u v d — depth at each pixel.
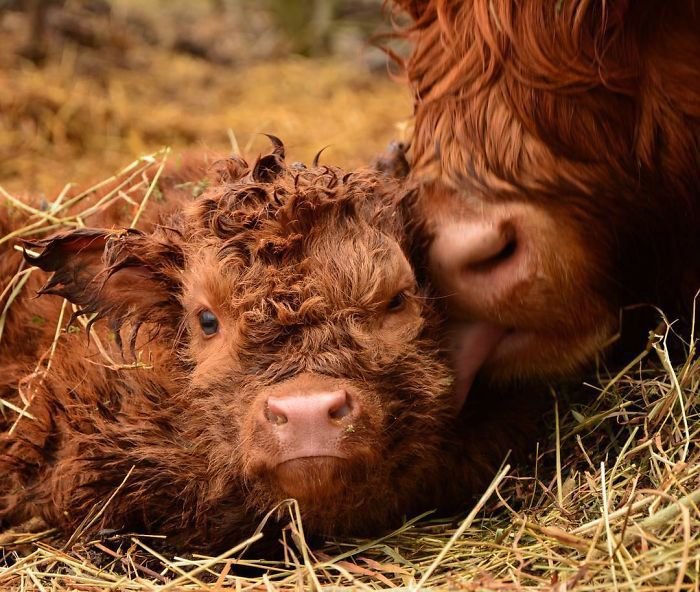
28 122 2.40
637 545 1.14
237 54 3.21
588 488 1.25
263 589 1.20
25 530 1.41
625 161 1.31
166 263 1.34
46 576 1.27
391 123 2.64
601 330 1.34
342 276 1.25
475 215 1.29
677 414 1.28
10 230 1.56
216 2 3.54
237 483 1.30
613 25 1.28
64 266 1.36
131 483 1.35
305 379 1.20
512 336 1.34
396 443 1.25
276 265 1.26
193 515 1.34
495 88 1.30
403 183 1.36
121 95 2.62
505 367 1.36
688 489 1.19
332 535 1.31
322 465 1.18
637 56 1.29
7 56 2.66
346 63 3.17
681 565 1.08
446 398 1.31
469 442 1.37
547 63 1.28
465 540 1.24
